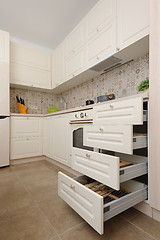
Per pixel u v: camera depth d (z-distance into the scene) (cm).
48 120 270
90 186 115
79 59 223
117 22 158
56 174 198
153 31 102
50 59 322
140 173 103
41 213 109
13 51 278
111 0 165
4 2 212
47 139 272
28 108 321
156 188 99
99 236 86
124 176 91
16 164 254
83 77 244
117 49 157
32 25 262
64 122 215
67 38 256
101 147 113
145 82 141
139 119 102
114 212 84
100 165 96
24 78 288
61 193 114
